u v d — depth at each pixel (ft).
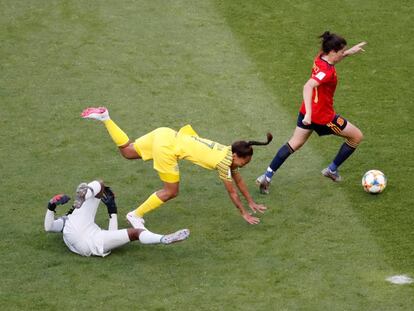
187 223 119.44
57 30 174.40
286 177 131.54
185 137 115.24
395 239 114.93
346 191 127.03
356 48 122.52
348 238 115.34
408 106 151.23
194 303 101.40
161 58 165.89
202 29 175.73
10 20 177.68
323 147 139.74
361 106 151.33
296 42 171.73
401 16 180.65
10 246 112.78
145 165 133.80
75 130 143.13
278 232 116.98
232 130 144.36
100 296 102.73
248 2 185.37
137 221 116.78
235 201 114.21
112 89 155.94
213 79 159.63
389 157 136.05
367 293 103.35
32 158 135.03
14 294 103.04
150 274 107.34
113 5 183.62
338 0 185.78
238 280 106.11
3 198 124.06
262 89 156.76
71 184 128.16
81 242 109.91
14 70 161.27
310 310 100.01
